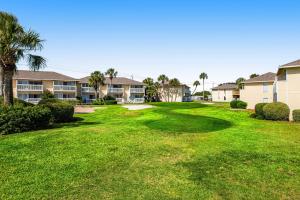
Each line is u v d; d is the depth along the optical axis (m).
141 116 27.66
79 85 76.75
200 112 32.94
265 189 7.50
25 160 9.82
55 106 21.78
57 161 9.77
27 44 18.44
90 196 6.95
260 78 50.53
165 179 8.18
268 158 10.52
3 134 14.71
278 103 25.25
